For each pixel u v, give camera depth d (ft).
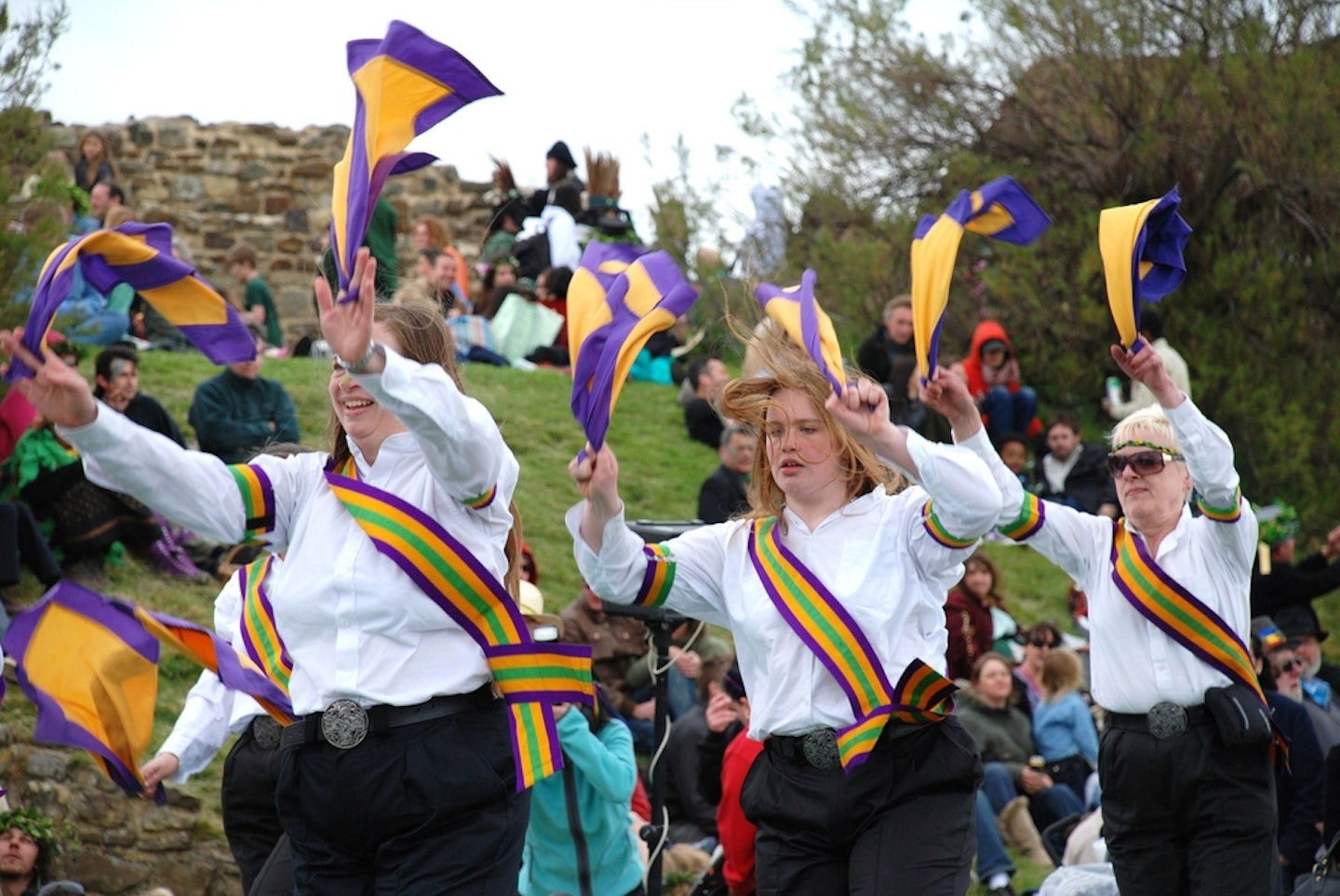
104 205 72.59
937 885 19.56
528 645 18.31
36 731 19.10
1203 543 25.31
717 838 36.96
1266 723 24.61
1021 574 60.39
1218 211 73.41
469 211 98.43
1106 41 75.97
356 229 16.42
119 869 37.96
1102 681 25.79
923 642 20.33
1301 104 72.49
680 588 20.74
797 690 20.20
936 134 78.18
